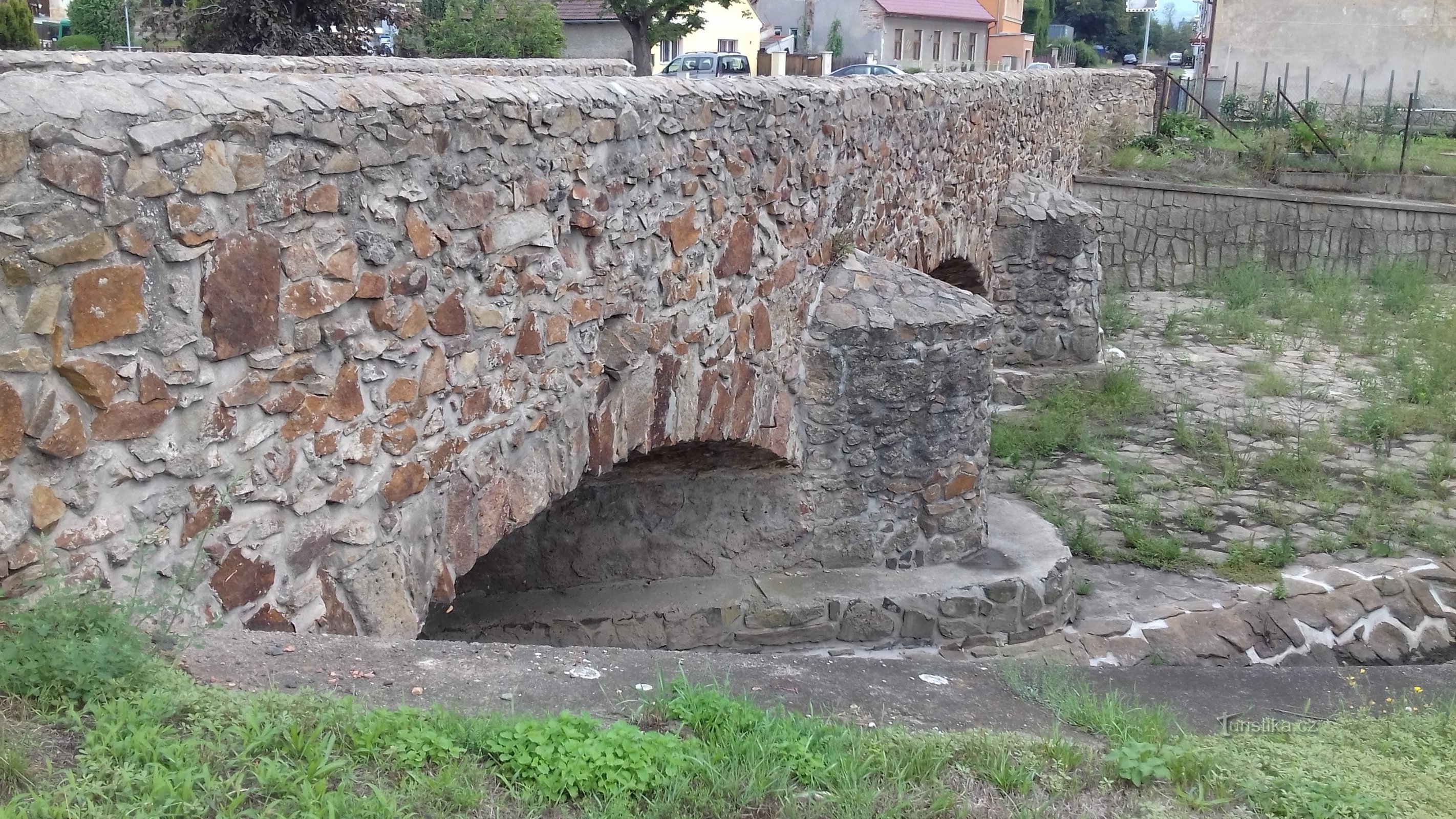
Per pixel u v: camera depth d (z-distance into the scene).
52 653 3.02
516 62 11.81
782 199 7.20
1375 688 5.04
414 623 4.55
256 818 2.64
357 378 4.21
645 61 25.31
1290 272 20.08
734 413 6.89
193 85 3.60
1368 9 29.83
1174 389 13.66
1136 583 8.71
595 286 5.48
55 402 3.24
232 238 3.66
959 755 3.52
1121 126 22.80
